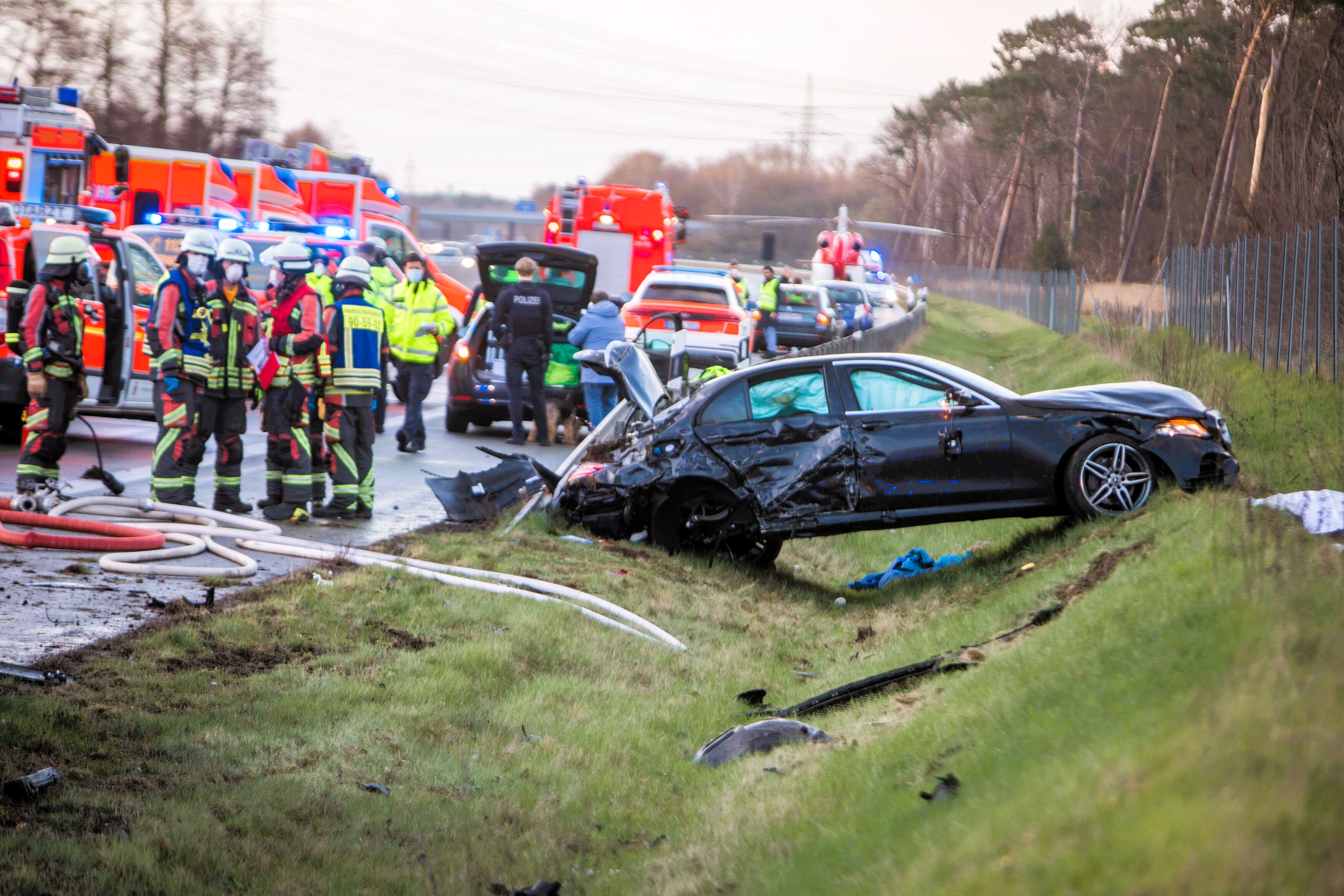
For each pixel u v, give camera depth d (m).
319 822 14.55
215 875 12.86
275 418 30.86
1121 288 129.62
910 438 26.98
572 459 33.28
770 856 13.24
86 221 40.88
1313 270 47.41
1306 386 42.09
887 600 27.41
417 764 16.75
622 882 13.76
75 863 12.34
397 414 57.34
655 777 17.45
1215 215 170.00
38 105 56.59
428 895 13.27
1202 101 196.62
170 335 29.72
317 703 18.06
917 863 10.79
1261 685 11.50
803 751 17.11
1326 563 16.05
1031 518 28.22
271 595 23.23
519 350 46.06
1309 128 64.25
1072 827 9.91
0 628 19.94
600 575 26.81
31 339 28.67
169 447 30.30
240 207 69.75
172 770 15.14
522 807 15.93
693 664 22.70
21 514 26.91
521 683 20.48
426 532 30.70
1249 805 9.16
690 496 29.02
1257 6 152.38
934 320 134.25
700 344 52.56
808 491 27.48
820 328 87.81
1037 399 27.14
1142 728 11.87
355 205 74.69
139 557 25.16
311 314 30.61
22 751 14.77
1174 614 15.68
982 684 16.86
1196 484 25.80
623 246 83.12
